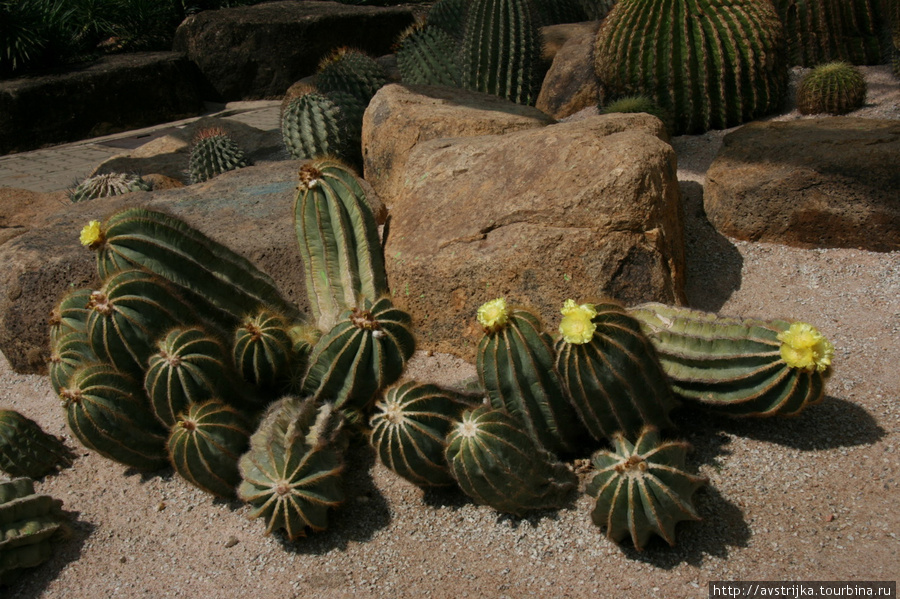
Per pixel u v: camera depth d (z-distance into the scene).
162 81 13.02
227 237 4.66
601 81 6.76
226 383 3.36
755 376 3.04
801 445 3.20
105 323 3.26
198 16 13.84
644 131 4.30
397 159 5.84
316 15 13.95
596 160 3.87
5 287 4.43
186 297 3.60
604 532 2.92
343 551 3.02
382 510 3.19
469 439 2.78
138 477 3.60
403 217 4.40
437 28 8.52
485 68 7.75
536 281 3.77
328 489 3.02
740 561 2.73
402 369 3.39
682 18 6.00
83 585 3.04
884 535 2.75
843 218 4.41
